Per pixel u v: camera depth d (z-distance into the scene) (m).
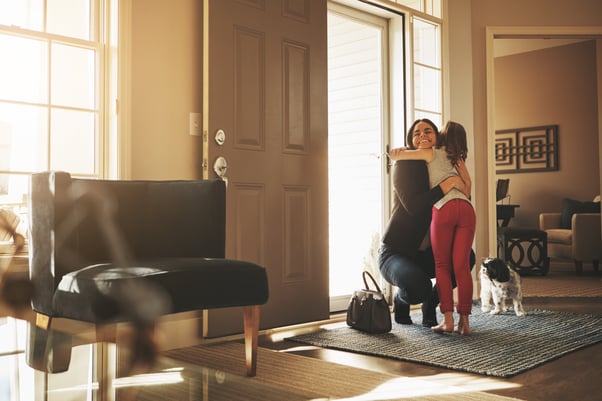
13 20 3.06
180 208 2.89
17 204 3.04
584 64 9.06
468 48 5.81
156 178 3.42
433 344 3.57
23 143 3.07
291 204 4.02
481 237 5.92
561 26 6.12
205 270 2.47
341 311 4.82
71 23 3.25
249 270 2.63
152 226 2.93
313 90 4.20
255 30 3.83
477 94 5.99
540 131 9.47
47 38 3.14
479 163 5.96
